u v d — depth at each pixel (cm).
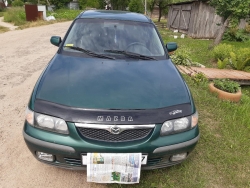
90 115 180
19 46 802
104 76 225
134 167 186
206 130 321
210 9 1384
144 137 187
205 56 871
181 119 196
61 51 275
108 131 180
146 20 335
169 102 200
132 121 181
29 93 402
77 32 300
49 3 3494
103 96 195
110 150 181
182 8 1645
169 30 1884
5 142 269
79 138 181
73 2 4131
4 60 608
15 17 1630
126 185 218
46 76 222
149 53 285
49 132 186
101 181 190
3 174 223
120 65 250
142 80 224
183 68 618
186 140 198
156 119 187
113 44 287
